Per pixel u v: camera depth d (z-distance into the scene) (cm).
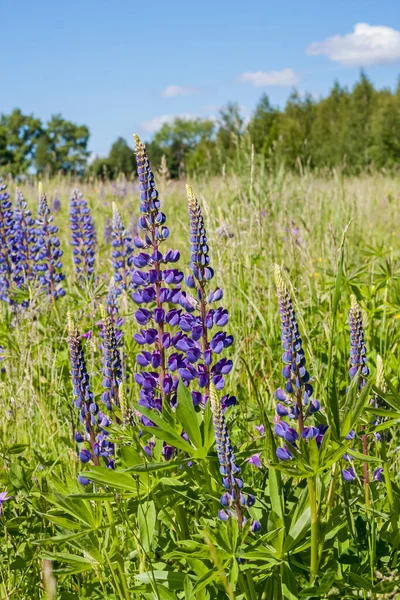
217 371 267
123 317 465
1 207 604
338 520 245
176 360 277
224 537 218
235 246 579
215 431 222
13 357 432
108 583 260
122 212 998
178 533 266
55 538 240
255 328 512
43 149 8544
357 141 4197
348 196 942
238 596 232
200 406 259
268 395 392
